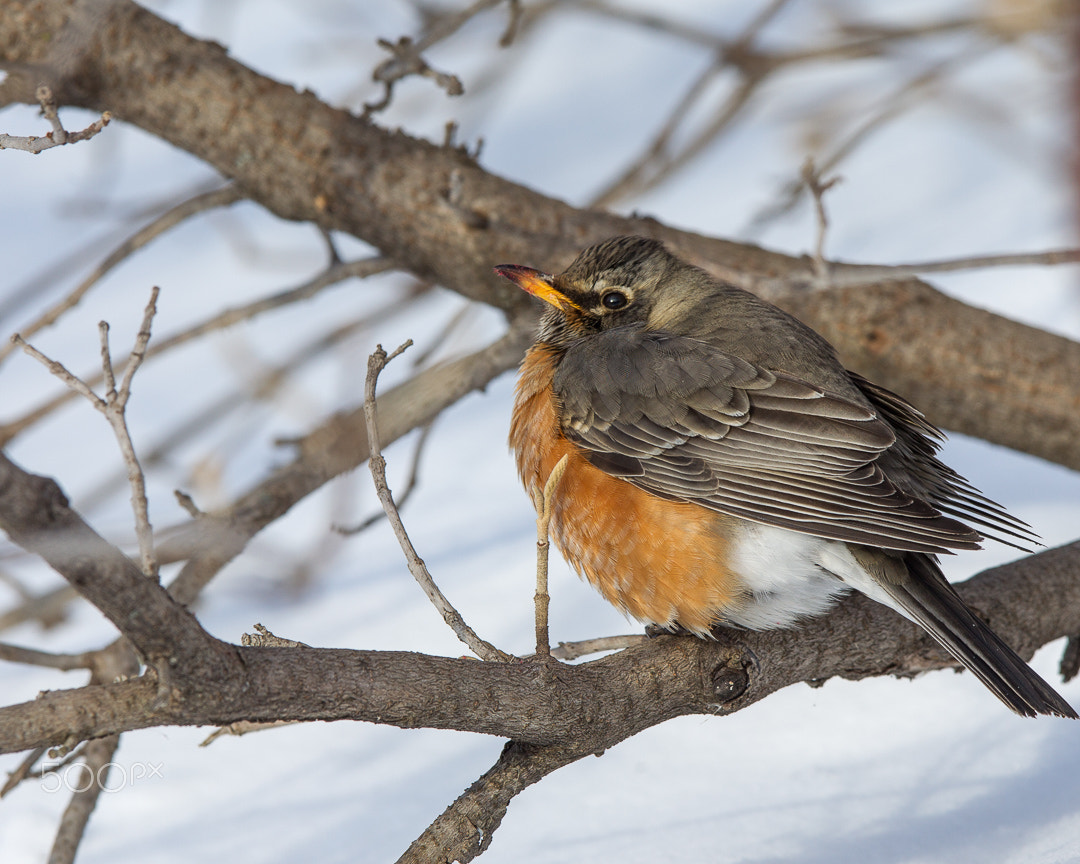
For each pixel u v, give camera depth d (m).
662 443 8.36
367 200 11.06
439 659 6.48
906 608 7.80
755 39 16.12
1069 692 9.20
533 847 7.46
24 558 9.61
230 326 11.20
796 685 9.40
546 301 9.84
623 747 8.68
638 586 8.31
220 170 11.19
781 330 9.08
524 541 12.49
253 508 9.59
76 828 7.63
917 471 8.91
